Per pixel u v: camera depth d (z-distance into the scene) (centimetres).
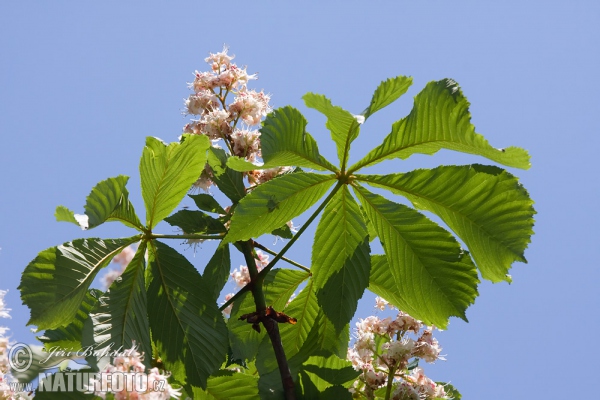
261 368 190
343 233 184
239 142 195
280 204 183
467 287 181
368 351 197
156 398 166
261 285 184
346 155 184
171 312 181
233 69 202
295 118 182
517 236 179
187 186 184
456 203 181
